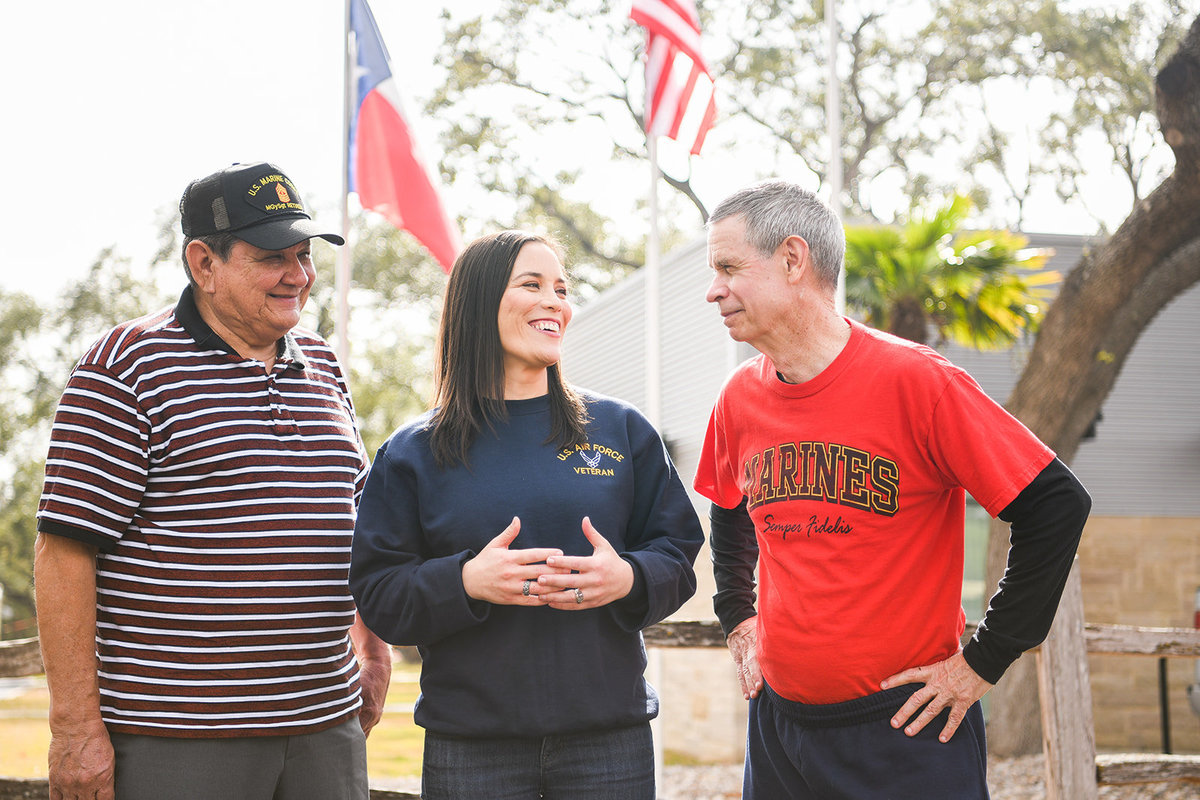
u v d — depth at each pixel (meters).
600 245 24.89
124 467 2.47
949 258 10.31
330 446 2.75
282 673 2.59
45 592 2.43
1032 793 7.25
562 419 2.60
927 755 2.33
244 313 2.61
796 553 2.44
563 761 2.48
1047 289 11.35
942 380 2.30
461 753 2.47
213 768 2.52
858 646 2.38
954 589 2.43
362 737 2.83
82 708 2.43
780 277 2.40
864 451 2.36
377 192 6.25
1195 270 8.95
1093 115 16.75
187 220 2.64
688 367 9.32
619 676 2.52
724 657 8.48
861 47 19.91
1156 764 4.08
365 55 6.32
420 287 28.34
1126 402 10.21
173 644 2.51
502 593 2.31
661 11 6.47
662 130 6.54
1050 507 2.20
